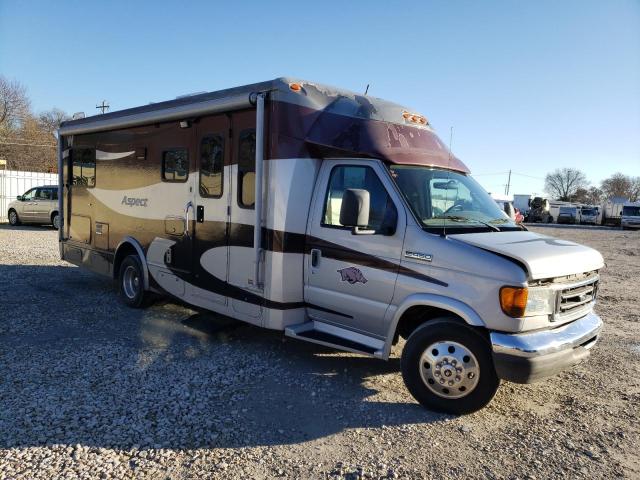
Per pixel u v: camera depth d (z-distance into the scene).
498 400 4.93
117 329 6.82
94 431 4.03
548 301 4.40
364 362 5.89
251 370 5.48
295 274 5.58
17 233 18.39
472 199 5.56
